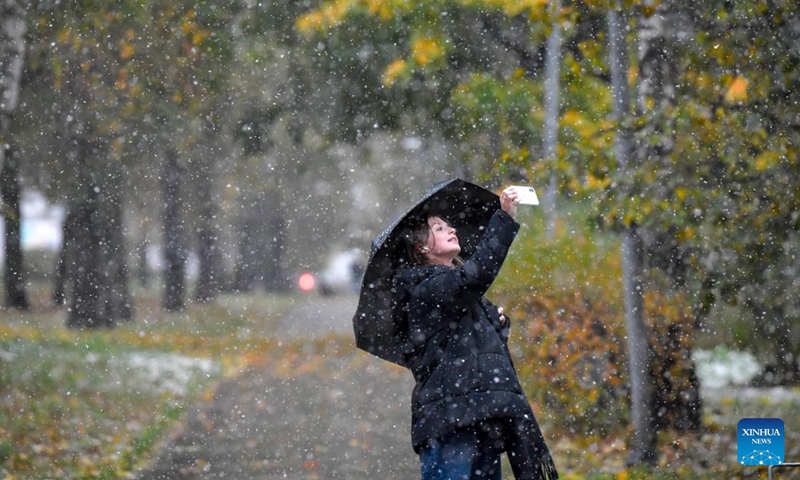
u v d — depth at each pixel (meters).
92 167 43.75
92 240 59.81
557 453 22.36
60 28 35.78
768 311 21.09
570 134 21.53
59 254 77.75
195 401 33.94
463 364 10.64
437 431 10.55
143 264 108.88
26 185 46.12
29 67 36.22
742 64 17.97
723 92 18.41
